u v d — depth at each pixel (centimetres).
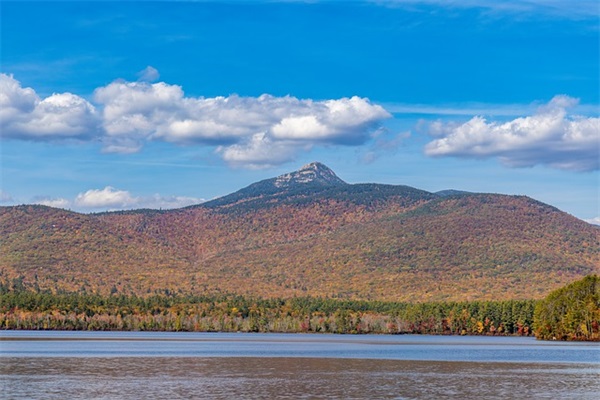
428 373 19188
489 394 15475
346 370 19788
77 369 19238
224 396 14938
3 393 14875
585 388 16350
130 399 14350
